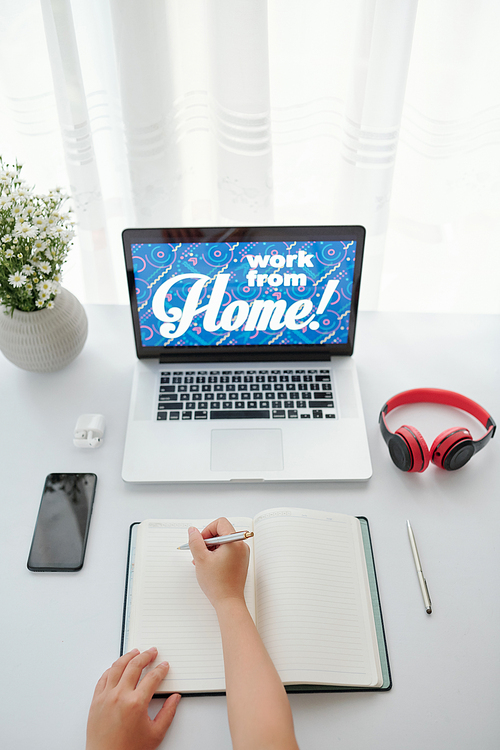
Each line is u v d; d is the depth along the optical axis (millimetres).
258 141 1022
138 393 897
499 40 952
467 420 887
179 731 600
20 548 745
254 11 869
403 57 904
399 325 1031
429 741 600
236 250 849
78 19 976
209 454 825
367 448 834
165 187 1097
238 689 564
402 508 784
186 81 1066
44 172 1148
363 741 599
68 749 595
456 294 1345
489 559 736
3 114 1094
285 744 526
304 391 900
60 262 838
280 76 1038
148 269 861
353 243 847
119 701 581
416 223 1218
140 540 731
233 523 746
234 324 915
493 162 1096
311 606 669
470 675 643
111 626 678
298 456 824
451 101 1011
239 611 629
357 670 633
